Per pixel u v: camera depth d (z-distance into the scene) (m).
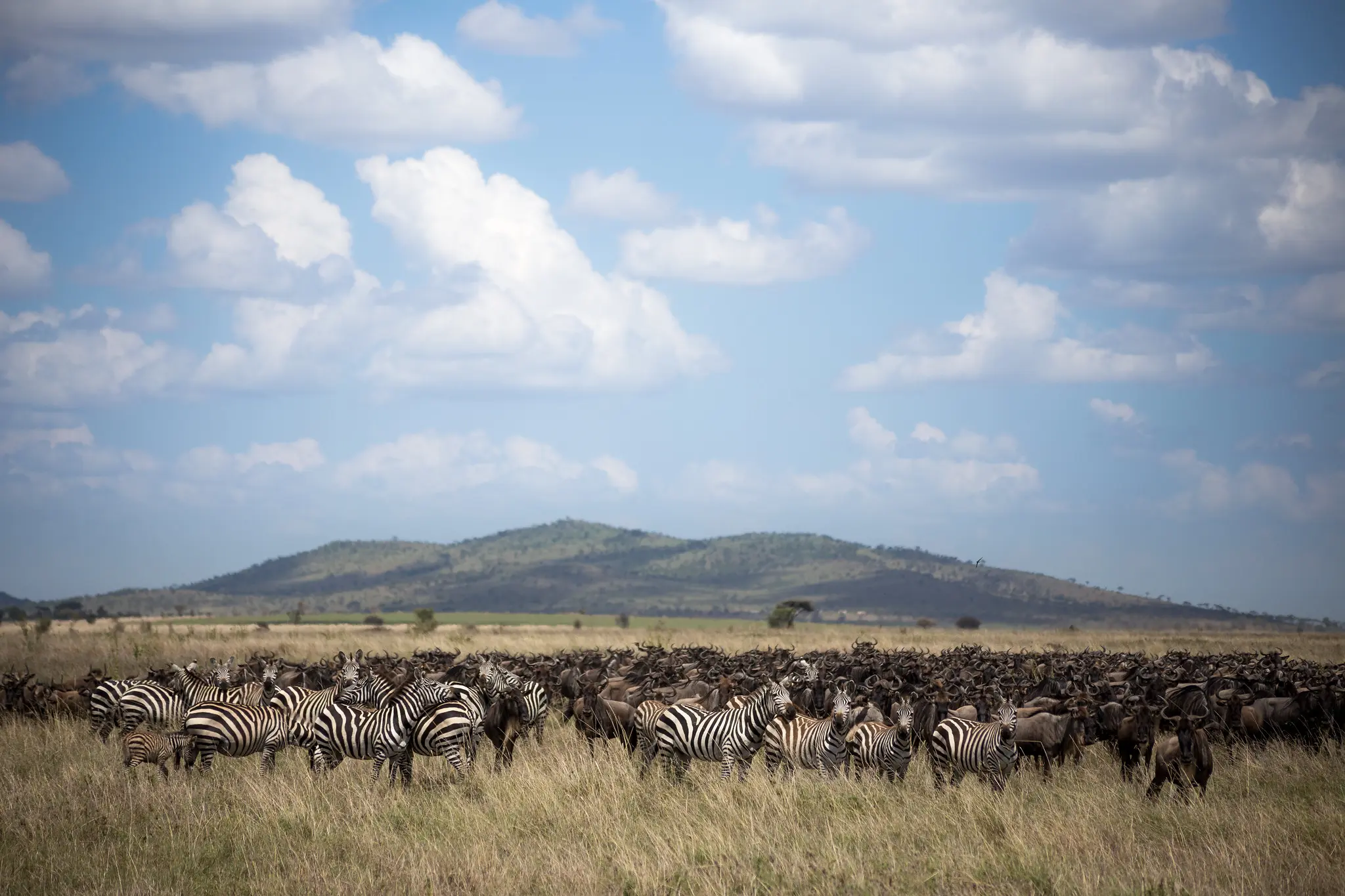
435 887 30.66
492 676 49.28
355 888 31.09
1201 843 34.09
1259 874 30.25
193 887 31.25
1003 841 34.25
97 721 56.16
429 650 102.38
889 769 42.88
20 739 54.72
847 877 31.03
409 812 39.09
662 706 47.34
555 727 59.16
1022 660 85.50
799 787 40.41
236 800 40.94
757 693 45.56
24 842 35.78
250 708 46.41
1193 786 39.38
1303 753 48.72
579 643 143.75
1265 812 37.00
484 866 32.44
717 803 39.25
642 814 38.56
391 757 44.59
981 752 41.31
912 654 88.38
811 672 59.56
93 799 40.75
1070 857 32.53
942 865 31.50
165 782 43.03
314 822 37.50
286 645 118.38
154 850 34.97
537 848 34.72
